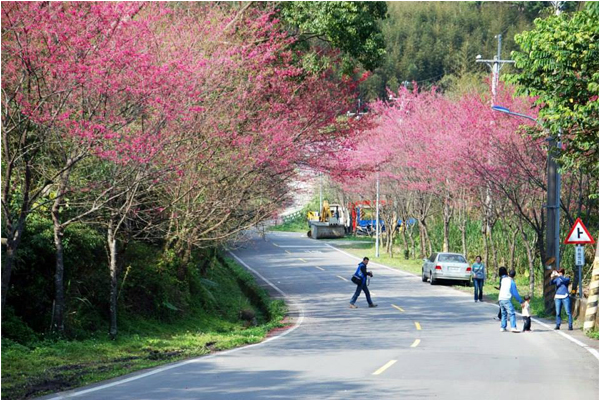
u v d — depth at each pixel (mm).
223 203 36250
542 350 28062
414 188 72312
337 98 42219
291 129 38844
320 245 107562
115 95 24094
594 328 34531
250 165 35188
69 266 30859
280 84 38781
